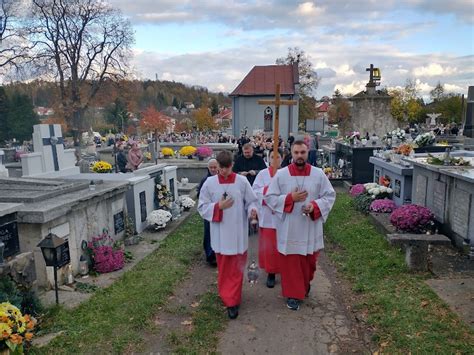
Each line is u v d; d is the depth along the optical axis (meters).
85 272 6.42
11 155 24.08
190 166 15.98
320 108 73.50
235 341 4.48
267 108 40.03
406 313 4.73
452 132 28.02
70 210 6.27
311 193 5.04
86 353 4.15
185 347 4.30
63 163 11.79
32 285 5.06
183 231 9.20
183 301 5.52
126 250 7.67
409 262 6.07
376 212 9.47
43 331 4.55
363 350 4.22
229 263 5.09
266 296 5.63
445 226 7.54
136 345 4.34
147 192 9.48
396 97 52.75
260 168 8.57
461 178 6.66
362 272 6.30
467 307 4.77
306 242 5.02
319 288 5.91
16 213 5.46
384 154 11.30
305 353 4.23
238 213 5.09
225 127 72.19
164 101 94.62
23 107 52.75
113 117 54.38
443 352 3.93
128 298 5.43
